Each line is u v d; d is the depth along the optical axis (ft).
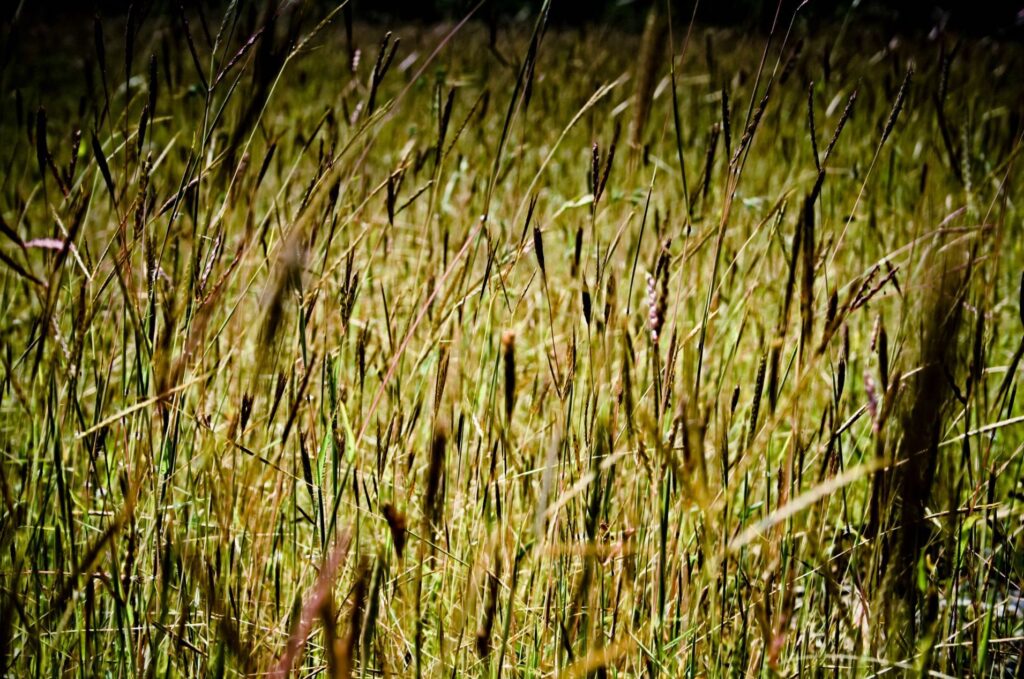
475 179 7.43
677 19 4.78
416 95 14.33
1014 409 7.00
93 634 4.14
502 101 14.25
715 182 8.05
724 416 3.70
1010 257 8.49
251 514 4.59
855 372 6.86
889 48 10.75
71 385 4.41
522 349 7.10
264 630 4.26
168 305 3.74
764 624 3.48
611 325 4.86
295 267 2.44
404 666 4.34
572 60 13.58
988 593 4.89
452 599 4.61
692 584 4.45
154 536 4.41
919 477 3.07
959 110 9.33
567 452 4.16
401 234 8.42
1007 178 3.91
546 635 4.34
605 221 9.32
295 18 2.74
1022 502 5.27
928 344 2.87
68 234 3.40
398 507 4.75
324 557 3.79
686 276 5.56
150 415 3.84
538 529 2.62
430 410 5.66
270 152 4.00
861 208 9.41
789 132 10.48
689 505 3.13
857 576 4.06
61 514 4.21
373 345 6.30
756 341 6.59
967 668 4.38
